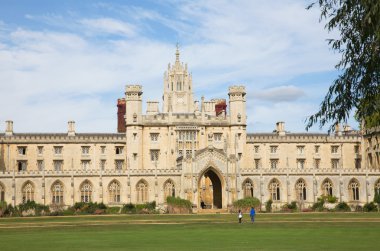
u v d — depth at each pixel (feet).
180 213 333.42
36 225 236.43
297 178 377.91
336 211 339.16
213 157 367.45
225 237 171.42
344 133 455.22
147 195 368.27
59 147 406.41
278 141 429.38
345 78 87.56
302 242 152.66
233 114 414.21
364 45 85.40
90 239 168.76
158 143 407.64
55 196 359.66
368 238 164.04
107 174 365.61
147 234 186.91
